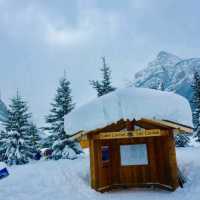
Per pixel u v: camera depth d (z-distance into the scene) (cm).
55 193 1166
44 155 4288
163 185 1247
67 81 3716
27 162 3703
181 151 2086
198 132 3688
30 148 3859
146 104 1173
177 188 1176
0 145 3753
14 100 3834
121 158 1345
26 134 3797
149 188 1296
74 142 3469
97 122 1211
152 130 1232
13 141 3603
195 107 3788
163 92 1269
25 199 1083
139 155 1331
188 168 1370
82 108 1288
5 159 3666
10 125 3756
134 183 1303
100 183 1254
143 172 1312
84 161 1905
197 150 2036
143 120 1246
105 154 1338
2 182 1366
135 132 1241
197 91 3778
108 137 1247
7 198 1092
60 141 3425
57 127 3491
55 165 1828
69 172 1506
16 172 1659
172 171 1191
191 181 1229
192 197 1039
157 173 1295
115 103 1207
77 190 1220
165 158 1279
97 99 1285
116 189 1313
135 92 1217
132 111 1167
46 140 3825
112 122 1187
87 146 1411
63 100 3603
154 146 1320
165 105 1180
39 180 1364
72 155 3322
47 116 3622
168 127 1230
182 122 1173
